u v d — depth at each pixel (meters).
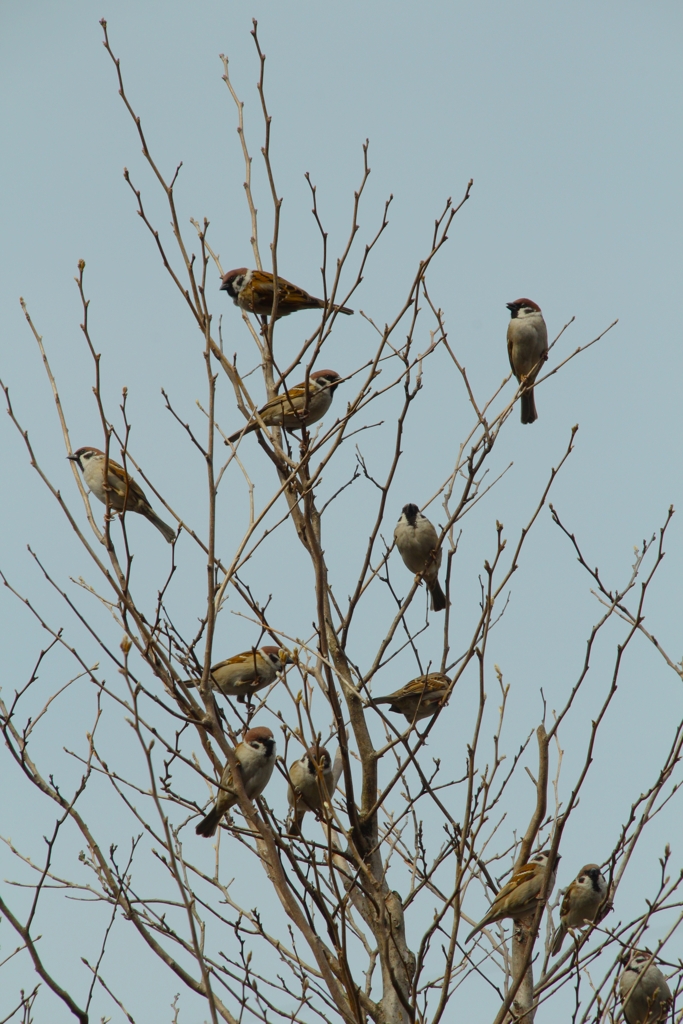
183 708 9.11
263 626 9.45
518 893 10.30
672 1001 9.39
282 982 9.98
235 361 10.80
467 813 9.09
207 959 9.82
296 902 9.19
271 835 9.12
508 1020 9.46
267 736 10.45
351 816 10.38
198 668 10.06
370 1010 9.98
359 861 9.43
